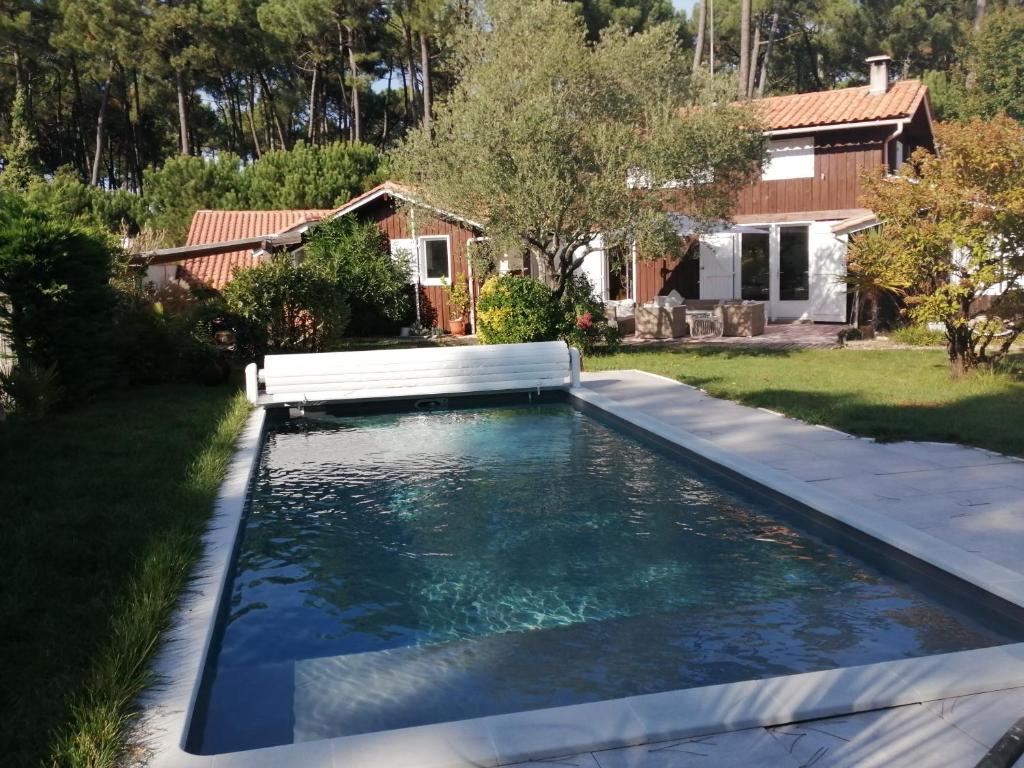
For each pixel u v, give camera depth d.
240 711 4.12
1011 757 2.83
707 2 46.22
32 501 6.92
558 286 16.91
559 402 13.33
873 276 13.01
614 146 15.30
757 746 3.41
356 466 9.32
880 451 8.26
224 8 41.66
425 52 38.12
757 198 24.09
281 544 6.73
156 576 5.04
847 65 47.97
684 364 15.47
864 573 5.75
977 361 12.78
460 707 4.09
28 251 11.62
